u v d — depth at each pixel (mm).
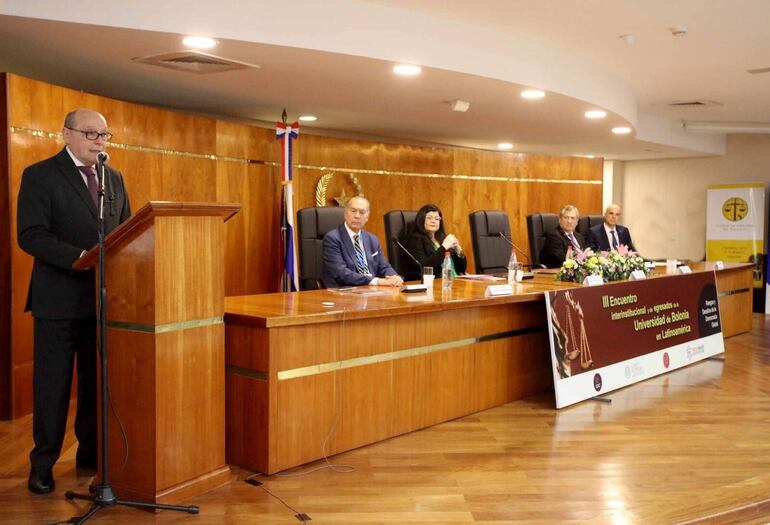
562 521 2748
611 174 11891
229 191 6699
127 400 2832
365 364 3629
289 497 2959
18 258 4316
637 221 11953
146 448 2789
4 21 3912
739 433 4000
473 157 9461
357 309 3471
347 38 4520
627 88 7258
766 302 10031
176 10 4051
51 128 4652
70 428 3969
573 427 4078
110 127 5344
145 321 2750
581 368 4648
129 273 2783
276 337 3189
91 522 2670
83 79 5527
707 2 4672
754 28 5258
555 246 6762
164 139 5957
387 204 8570
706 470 3377
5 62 4953
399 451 3596
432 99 6152
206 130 6414
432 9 4762
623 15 4941
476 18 4977
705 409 4516
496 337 4504
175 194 6094
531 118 7188
